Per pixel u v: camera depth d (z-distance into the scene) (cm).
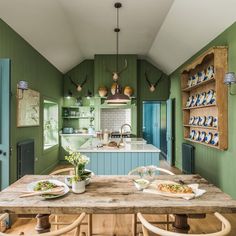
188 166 512
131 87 667
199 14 357
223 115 347
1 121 288
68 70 725
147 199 169
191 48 475
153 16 421
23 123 404
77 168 188
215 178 392
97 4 377
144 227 151
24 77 417
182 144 560
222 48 343
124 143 455
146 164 367
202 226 290
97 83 670
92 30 492
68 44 548
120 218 311
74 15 416
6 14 332
